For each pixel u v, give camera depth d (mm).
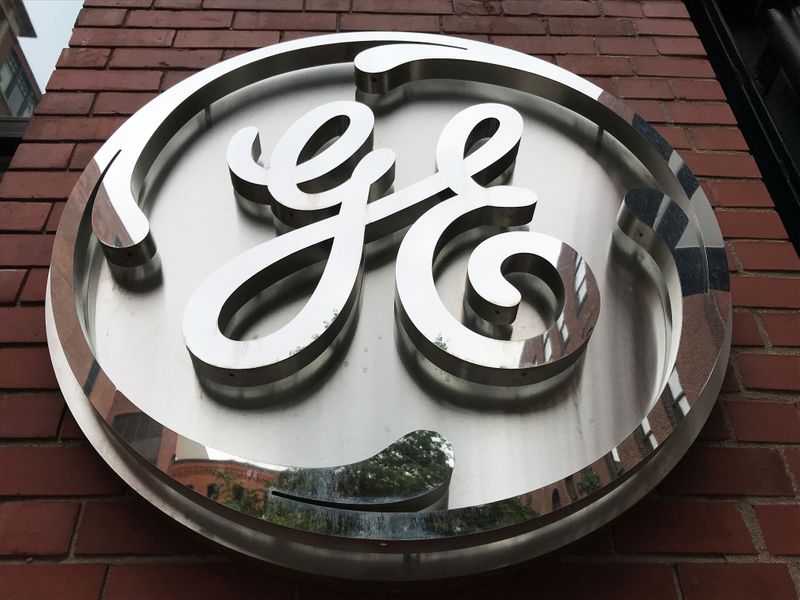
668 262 2143
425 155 2531
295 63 2730
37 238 2355
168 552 1800
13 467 1917
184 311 2016
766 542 1877
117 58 2848
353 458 1822
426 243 2076
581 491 1695
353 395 1919
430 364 1983
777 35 3559
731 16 3994
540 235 2096
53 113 2670
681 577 1818
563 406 1920
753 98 3613
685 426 1933
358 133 2383
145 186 2379
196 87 2533
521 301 2115
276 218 2260
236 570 1782
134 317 2059
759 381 2154
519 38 3021
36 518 1847
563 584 1788
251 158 2330
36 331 2156
